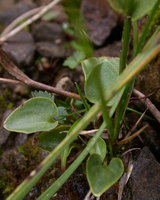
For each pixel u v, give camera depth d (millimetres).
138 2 187
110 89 188
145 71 255
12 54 324
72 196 232
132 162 234
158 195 221
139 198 221
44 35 352
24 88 306
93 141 204
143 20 288
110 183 198
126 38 200
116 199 226
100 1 356
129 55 300
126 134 247
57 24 362
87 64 242
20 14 378
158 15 271
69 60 313
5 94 305
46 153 252
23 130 221
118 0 187
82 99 231
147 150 237
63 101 273
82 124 188
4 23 375
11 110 287
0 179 245
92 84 226
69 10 215
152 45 192
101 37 340
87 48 205
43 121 226
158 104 250
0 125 274
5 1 403
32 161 251
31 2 396
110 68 229
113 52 322
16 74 240
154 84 250
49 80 316
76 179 236
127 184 228
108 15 350
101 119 242
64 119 245
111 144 227
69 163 240
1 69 318
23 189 188
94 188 196
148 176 228
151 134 252
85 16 357
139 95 244
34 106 229
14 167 250
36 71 323
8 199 184
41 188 237
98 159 208
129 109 244
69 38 351
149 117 248
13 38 345
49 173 242
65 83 287
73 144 239
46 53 334
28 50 332
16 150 257
